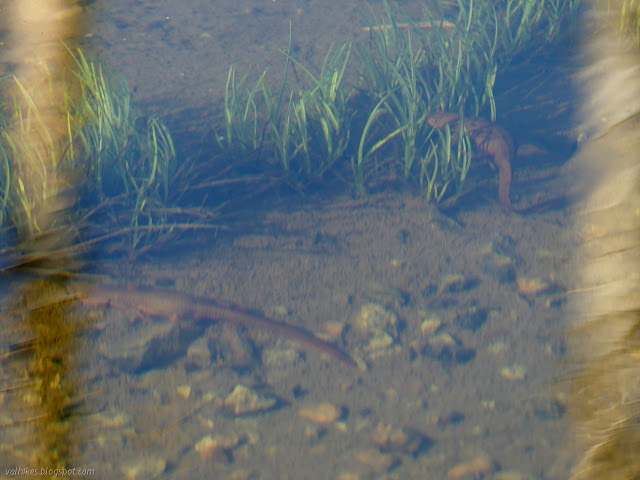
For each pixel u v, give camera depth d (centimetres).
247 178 119
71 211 113
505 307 109
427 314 108
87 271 110
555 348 106
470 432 102
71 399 103
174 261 112
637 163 107
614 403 99
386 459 101
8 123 117
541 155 121
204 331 107
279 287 110
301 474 100
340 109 121
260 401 103
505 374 105
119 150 116
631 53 116
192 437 102
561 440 101
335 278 111
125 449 101
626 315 100
